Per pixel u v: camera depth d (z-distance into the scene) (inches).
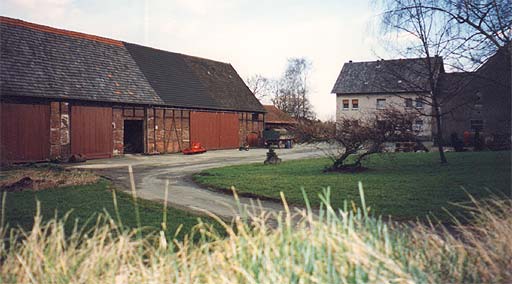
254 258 111.7
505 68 481.7
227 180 461.4
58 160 772.6
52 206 310.2
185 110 1077.1
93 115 855.1
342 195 336.2
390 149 564.4
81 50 925.2
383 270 105.9
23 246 132.6
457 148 883.4
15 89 735.1
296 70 2459.4
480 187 348.2
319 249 114.0
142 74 1027.3
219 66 1379.2
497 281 115.4
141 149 983.0
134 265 128.0
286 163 700.0
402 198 314.2
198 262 120.7
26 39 830.5
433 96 568.7
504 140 824.3
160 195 383.6
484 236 155.6
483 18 457.7
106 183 457.7
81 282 114.5
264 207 312.3
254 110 1317.7
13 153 725.9
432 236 141.3
